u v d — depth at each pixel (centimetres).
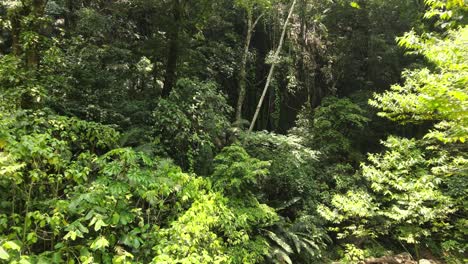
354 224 779
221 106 816
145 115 753
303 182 904
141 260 356
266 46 1399
